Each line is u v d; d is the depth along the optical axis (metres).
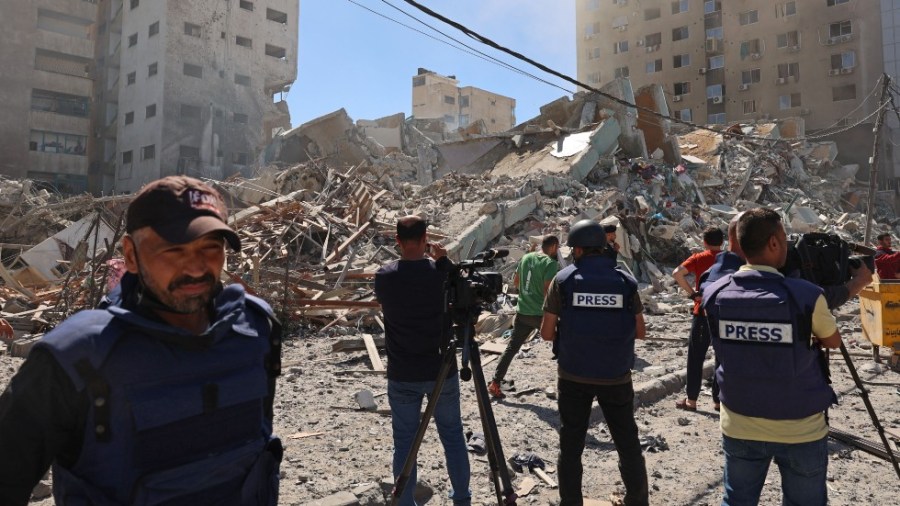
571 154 22.48
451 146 28.08
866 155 47.47
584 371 3.32
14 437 1.13
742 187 27.95
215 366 1.29
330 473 4.16
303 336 9.48
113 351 1.17
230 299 1.40
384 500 3.76
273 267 11.73
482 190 18.91
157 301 1.28
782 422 2.36
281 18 56.00
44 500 3.71
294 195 17.08
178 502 1.23
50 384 1.14
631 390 3.38
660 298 14.05
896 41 48.69
